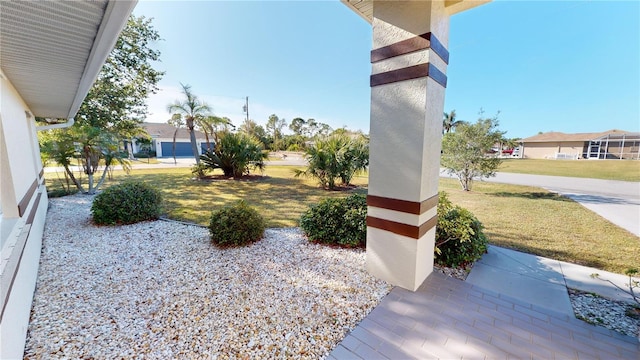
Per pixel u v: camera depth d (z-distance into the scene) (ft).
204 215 18.47
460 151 29.91
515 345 6.19
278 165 60.90
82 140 24.90
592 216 19.17
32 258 8.85
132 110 36.60
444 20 8.37
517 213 20.10
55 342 6.17
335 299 8.06
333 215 12.65
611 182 38.50
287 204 22.48
